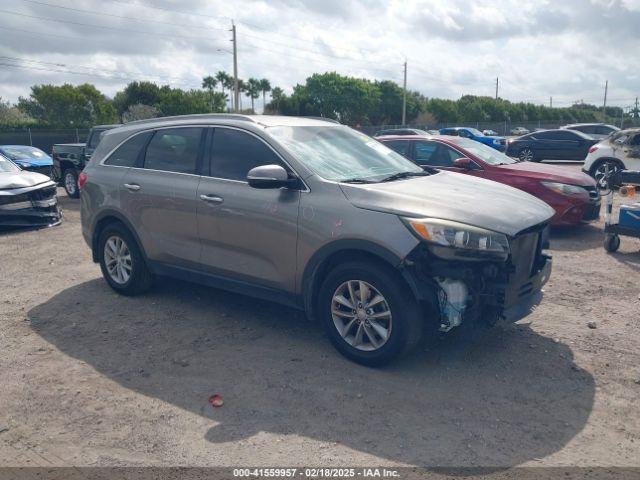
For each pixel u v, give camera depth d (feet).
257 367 14.28
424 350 15.10
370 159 16.96
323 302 14.64
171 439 11.23
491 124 191.52
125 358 14.96
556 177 28.71
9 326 17.38
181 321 17.51
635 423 11.69
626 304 18.85
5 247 28.71
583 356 14.82
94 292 20.61
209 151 17.12
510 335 16.12
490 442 11.01
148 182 18.22
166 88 195.93
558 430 11.44
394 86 269.85
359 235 13.53
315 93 260.01
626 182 24.88
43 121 172.04
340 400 12.60
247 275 16.06
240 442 11.09
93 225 20.17
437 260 13.20
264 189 15.40
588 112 330.95
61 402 12.71
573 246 27.48
